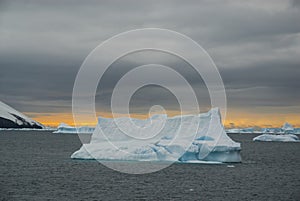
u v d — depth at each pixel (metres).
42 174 50.97
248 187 43.50
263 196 38.84
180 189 41.44
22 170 55.03
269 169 61.12
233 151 63.00
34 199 35.91
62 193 38.53
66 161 65.56
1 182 44.44
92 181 45.59
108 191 39.78
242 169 57.72
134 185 43.31
